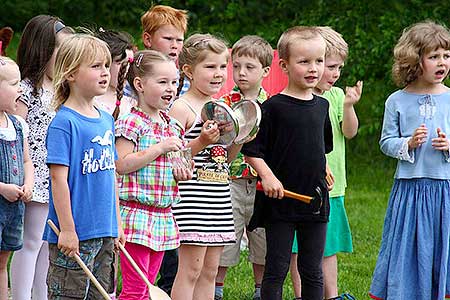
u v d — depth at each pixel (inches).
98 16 877.8
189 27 842.8
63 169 265.0
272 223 320.8
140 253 292.0
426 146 341.1
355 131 368.5
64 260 270.1
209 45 315.0
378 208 619.5
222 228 309.3
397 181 347.6
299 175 319.6
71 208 266.7
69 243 262.8
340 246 366.9
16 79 300.8
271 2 880.3
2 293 315.3
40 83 326.0
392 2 789.9
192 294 311.1
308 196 320.5
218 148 311.1
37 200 322.0
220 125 303.1
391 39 767.1
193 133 313.6
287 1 850.8
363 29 791.7
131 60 306.7
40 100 324.8
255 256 371.6
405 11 779.4
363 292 399.2
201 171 308.5
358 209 614.5
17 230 307.3
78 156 268.5
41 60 324.5
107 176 274.5
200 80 315.9
